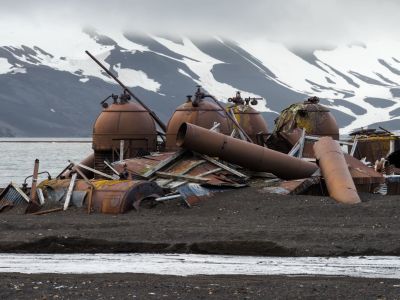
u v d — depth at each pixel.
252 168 40.47
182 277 21.67
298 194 38.12
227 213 34.19
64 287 20.11
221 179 38.41
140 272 22.45
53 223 30.72
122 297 19.08
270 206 34.69
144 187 35.69
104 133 48.81
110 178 39.56
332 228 29.09
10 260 24.42
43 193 37.22
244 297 19.06
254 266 23.22
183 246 26.00
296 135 48.75
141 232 28.17
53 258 24.77
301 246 25.67
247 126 51.53
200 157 40.34
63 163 116.44
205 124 47.50
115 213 34.78
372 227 29.42
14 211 36.47
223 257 24.83
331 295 19.27
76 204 35.91
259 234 27.50
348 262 23.75
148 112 50.06
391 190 41.53
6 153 171.12
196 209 35.25
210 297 19.08
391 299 18.92
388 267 22.97
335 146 39.91
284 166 40.34
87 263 23.86
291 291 19.62
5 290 19.73
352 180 38.12
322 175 38.97
